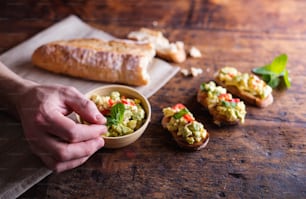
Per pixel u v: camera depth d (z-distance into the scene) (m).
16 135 0.54
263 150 0.54
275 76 0.63
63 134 0.45
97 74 0.62
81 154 0.46
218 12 0.78
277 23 0.76
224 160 0.53
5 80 0.52
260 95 0.59
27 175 0.50
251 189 0.50
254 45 0.71
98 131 0.47
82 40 0.66
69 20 0.74
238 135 0.56
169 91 0.62
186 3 0.80
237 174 0.51
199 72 0.65
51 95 0.48
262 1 0.81
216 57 0.68
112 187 0.50
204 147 0.54
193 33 0.73
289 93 0.62
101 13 0.77
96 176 0.51
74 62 0.62
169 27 0.74
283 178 0.51
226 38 0.72
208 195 0.49
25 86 0.51
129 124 0.52
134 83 0.62
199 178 0.51
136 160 0.53
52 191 0.49
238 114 0.56
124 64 0.61
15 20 0.75
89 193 0.49
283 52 0.70
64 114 0.49
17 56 0.66
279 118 0.59
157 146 0.54
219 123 0.57
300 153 0.54
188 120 0.54
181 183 0.50
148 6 0.79
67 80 0.63
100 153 0.53
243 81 0.60
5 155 0.52
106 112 0.53
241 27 0.75
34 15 0.76
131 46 0.65
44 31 0.71
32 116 0.46
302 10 0.79
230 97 0.58
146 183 0.50
